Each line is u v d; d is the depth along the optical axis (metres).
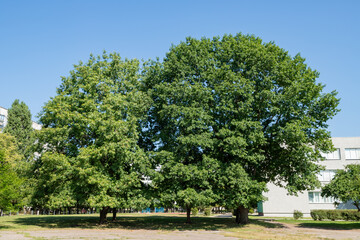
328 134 24.39
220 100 23.83
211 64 25.77
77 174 21.80
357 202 26.34
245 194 22.17
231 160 24.05
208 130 24.17
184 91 23.38
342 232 21.50
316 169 25.08
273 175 27.61
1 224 24.05
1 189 19.75
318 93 25.00
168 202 23.84
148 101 25.89
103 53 27.69
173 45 28.27
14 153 39.72
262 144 23.66
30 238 15.34
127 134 23.95
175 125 24.19
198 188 24.27
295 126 21.86
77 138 24.05
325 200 45.19
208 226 24.62
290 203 43.31
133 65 27.69
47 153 22.36
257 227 24.31
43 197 24.47
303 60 26.81
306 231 22.08
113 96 23.73
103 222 26.05
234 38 28.34
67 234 17.80
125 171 23.81
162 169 23.95
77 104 24.09
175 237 17.23
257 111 25.11
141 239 15.95
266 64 24.62
